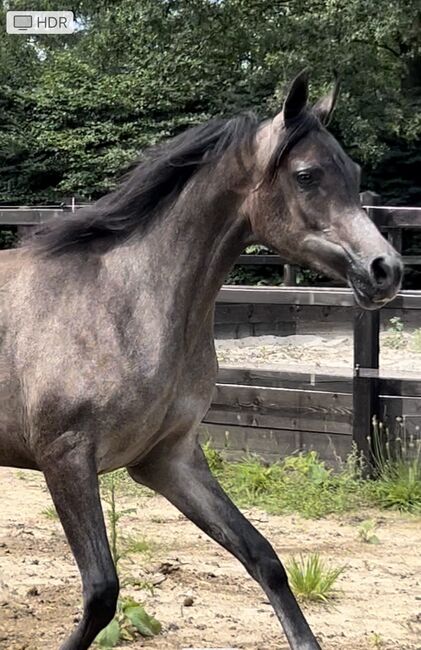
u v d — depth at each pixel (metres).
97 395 3.12
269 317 11.61
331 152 3.09
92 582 3.05
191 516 3.40
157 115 17.08
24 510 5.80
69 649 3.12
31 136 16.86
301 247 3.11
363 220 3.03
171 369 3.19
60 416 3.13
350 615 4.11
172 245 3.28
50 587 4.39
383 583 4.53
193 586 4.43
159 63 16.58
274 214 3.14
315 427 6.40
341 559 4.88
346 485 6.01
